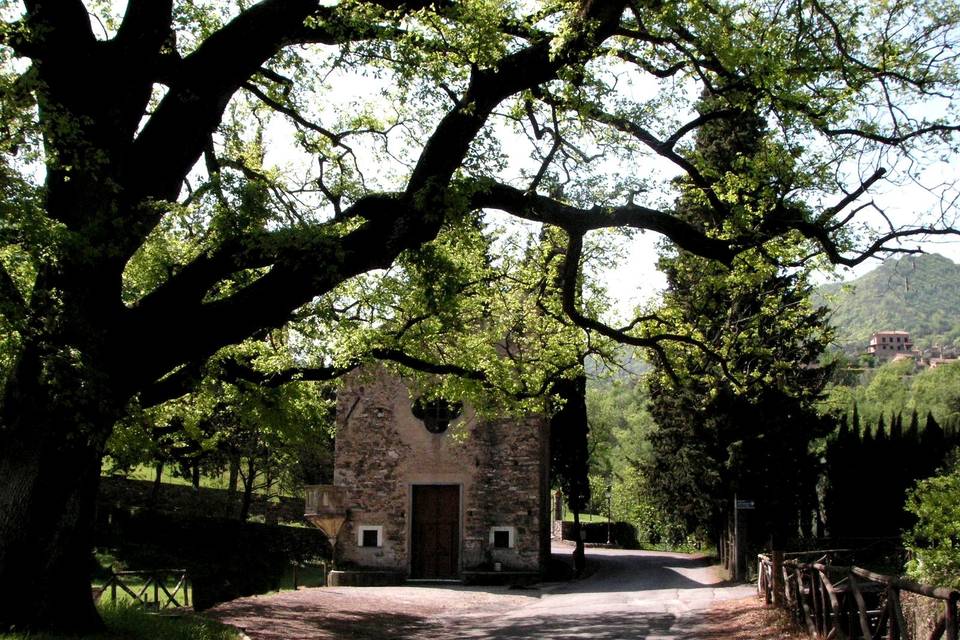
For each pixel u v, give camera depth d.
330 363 15.56
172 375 10.98
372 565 26.17
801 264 12.70
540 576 25.72
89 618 9.11
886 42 11.54
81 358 7.95
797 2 10.83
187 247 13.13
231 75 9.84
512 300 17.62
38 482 8.62
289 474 34.50
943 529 11.27
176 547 27.81
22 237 7.62
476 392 16.94
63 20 9.10
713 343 17.52
